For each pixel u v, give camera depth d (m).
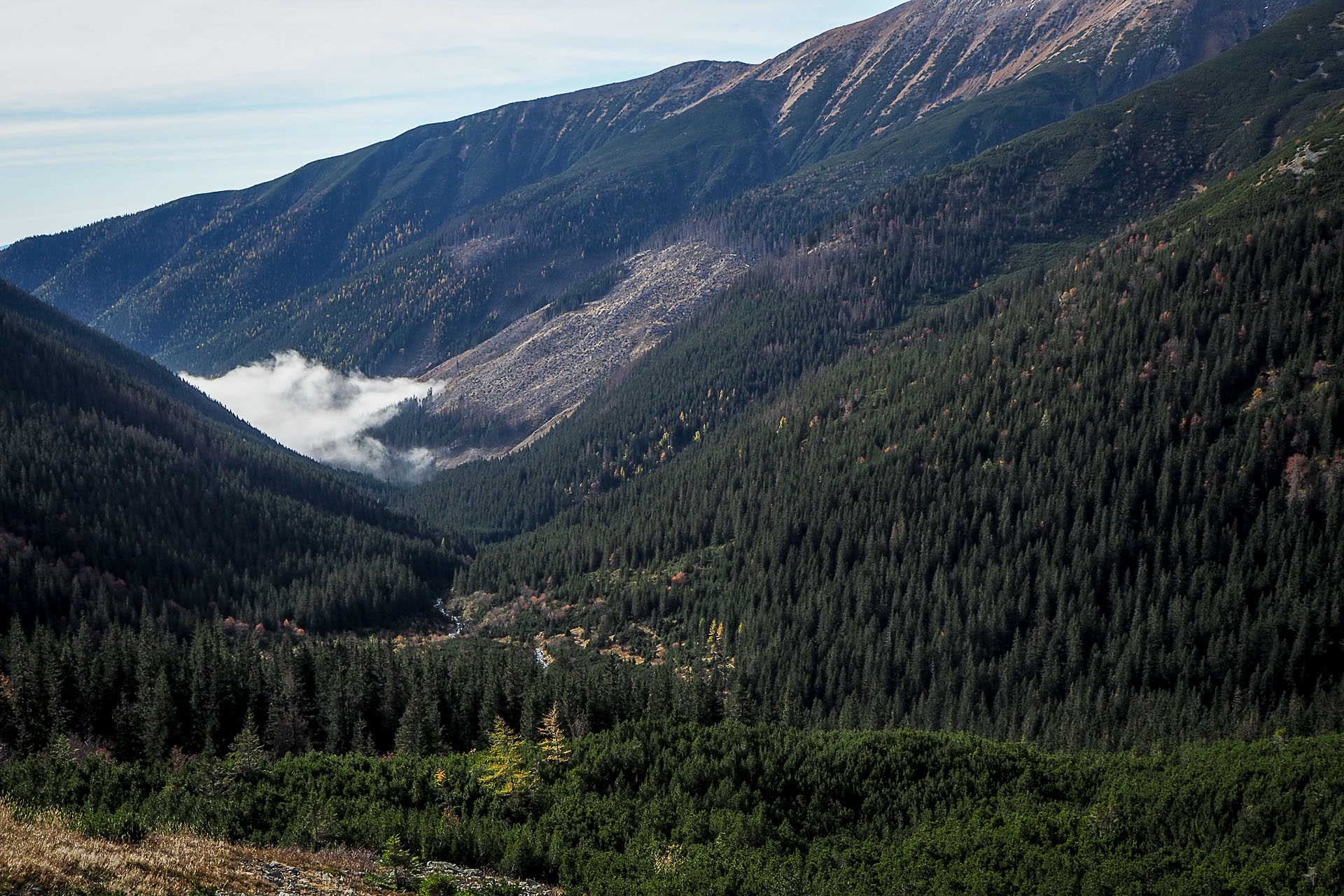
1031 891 75.56
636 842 79.38
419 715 117.44
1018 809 91.38
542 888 68.94
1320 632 150.75
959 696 165.00
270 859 61.25
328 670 133.50
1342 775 87.81
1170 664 156.12
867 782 95.69
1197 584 166.88
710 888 69.25
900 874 78.19
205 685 120.94
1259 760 96.06
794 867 77.25
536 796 85.38
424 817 76.19
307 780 83.62
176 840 58.97
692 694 127.12
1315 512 168.12
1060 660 166.12
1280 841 80.94
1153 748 120.94
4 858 46.84
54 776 76.25
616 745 98.06
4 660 129.88
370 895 59.34
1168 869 78.88
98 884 47.56
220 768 79.75
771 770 95.06
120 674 124.56
